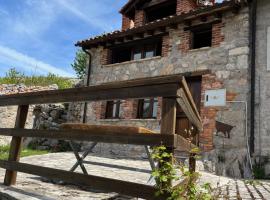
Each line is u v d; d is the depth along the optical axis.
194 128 4.57
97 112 12.74
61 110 13.85
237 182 6.54
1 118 14.29
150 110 11.37
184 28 10.96
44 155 8.61
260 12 9.58
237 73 9.36
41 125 13.62
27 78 22.89
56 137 2.88
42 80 22.83
